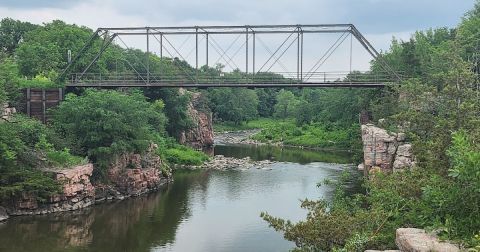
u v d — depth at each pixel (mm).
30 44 81750
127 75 77062
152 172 56875
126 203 49750
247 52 66500
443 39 80875
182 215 44625
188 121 90312
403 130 35062
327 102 112000
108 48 86812
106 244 36250
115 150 51656
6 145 43156
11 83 56656
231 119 150375
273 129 126125
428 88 30109
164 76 76062
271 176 64250
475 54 47594
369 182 27641
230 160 79562
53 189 44219
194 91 105875
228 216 43844
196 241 36688
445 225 14852
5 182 42625
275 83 64188
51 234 38531
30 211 44125
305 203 26875
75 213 45312
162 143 76625
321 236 21562
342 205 26641
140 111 55531
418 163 25219
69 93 59969
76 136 53000
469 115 24891
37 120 54875
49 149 48156
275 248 34719
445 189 16797
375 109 54875
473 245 13719
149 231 39625
